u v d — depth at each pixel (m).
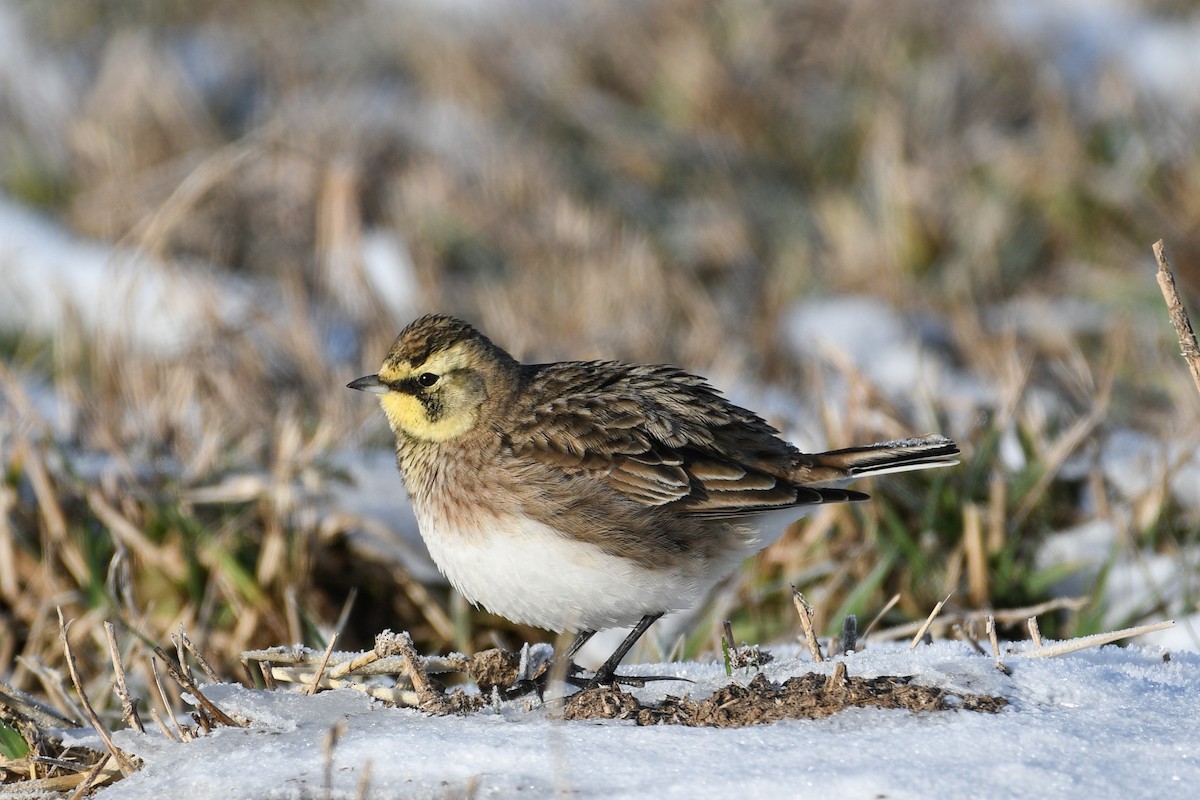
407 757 6.44
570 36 22.39
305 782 6.31
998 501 10.61
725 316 16.70
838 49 21.30
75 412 12.91
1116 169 18.31
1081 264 17.20
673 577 8.51
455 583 8.83
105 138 20.14
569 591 8.51
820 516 10.77
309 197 18.59
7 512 10.73
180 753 6.83
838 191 19.14
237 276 17.66
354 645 10.72
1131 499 11.36
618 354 15.38
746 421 9.12
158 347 15.12
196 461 11.66
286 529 10.81
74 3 24.11
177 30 24.30
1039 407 12.43
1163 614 9.92
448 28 23.17
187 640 8.23
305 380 14.61
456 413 8.84
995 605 10.39
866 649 8.11
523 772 6.22
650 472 8.62
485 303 16.61
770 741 6.38
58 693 8.84
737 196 19.12
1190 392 13.65
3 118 21.22
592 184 19.50
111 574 10.15
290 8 24.66
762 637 10.21
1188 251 16.75
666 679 7.84
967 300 16.81
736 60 21.33
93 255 17.38
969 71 20.73
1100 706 6.69
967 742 6.23
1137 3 23.62
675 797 5.88
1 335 16.05
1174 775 5.88
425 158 19.88
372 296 15.73
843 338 16.20
